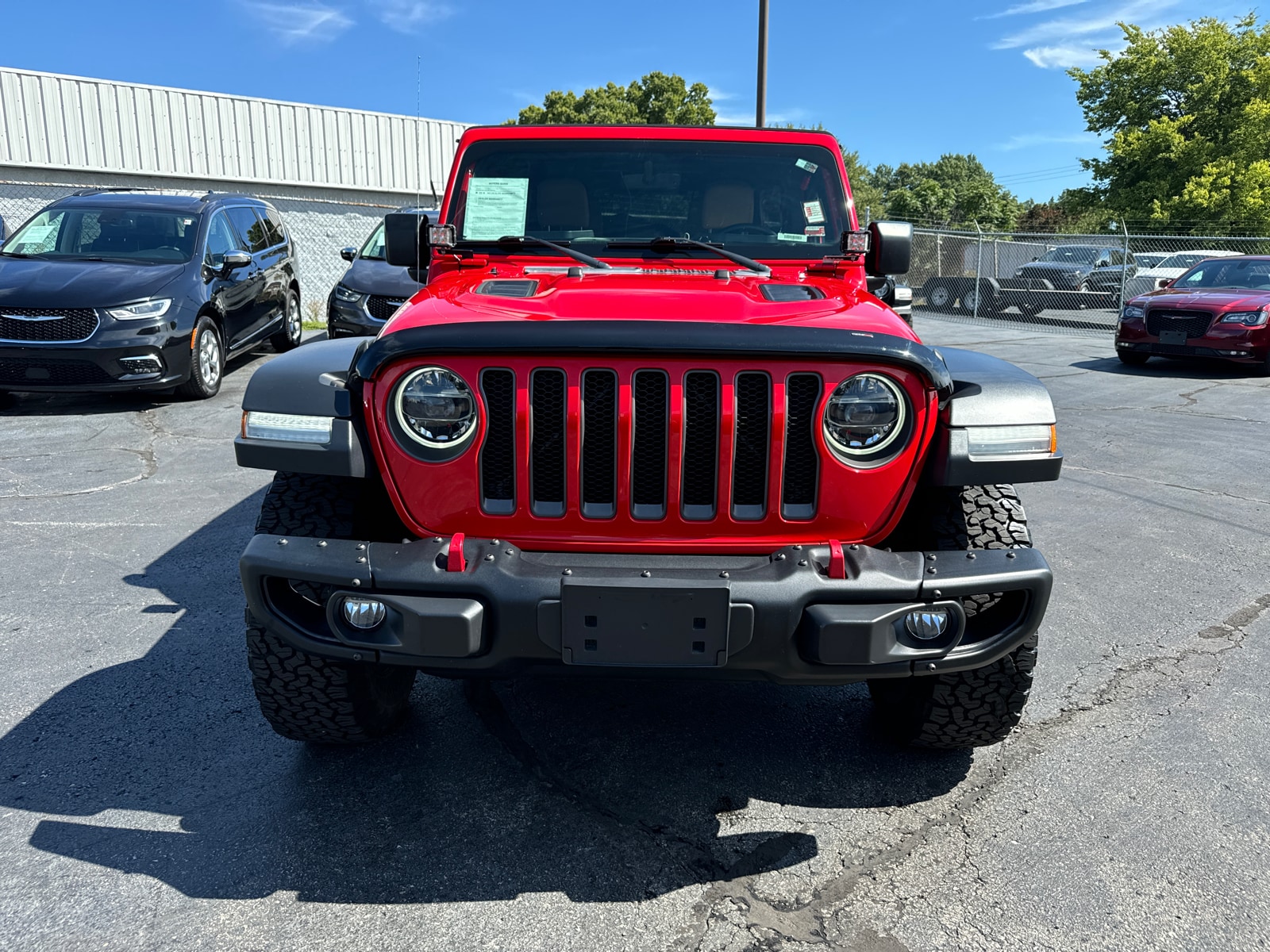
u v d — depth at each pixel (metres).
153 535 5.01
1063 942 2.19
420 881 2.39
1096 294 18.31
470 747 3.05
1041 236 19.61
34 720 3.14
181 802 2.71
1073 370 12.21
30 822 2.60
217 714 3.21
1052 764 2.98
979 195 58.38
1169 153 32.31
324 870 2.42
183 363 8.36
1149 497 6.07
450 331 2.29
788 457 2.38
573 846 2.55
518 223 3.55
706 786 2.86
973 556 2.36
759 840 2.59
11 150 16.78
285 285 11.38
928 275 22.06
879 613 2.25
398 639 2.30
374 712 2.87
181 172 18.31
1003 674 2.63
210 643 3.76
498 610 2.23
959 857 2.52
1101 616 4.16
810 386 2.34
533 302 2.60
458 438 2.34
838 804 2.77
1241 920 2.26
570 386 2.30
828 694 3.47
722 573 2.25
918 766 2.97
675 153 3.60
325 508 2.57
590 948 2.17
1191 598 4.36
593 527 2.38
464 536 2.38
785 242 3.55
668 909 2.30
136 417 7.96
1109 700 3.39
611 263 3.39
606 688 3.49
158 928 2.20
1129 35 34.03
